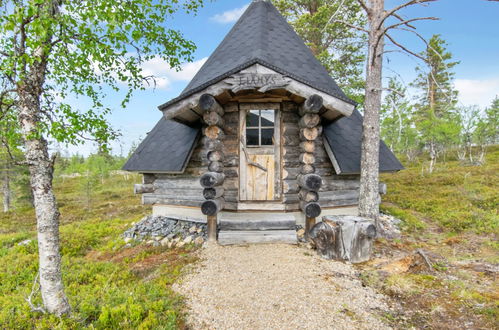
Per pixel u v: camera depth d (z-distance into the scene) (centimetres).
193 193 704
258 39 695
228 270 444
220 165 594
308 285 387
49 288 313
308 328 296
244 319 314
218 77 508
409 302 350
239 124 644
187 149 667
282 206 637
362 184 618
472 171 1577
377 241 591
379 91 604
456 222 719
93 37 294
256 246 548
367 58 610
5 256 632
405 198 1022
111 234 781
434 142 2022
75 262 557
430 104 1955
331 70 1302
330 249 486
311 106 519
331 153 655
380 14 591
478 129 2091
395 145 2078
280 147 648
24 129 286
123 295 371
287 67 644
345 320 310
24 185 1725
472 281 404
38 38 270
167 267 487
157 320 310
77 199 1812
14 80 279
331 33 1250
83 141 294
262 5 862
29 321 310
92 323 308
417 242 602
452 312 326
